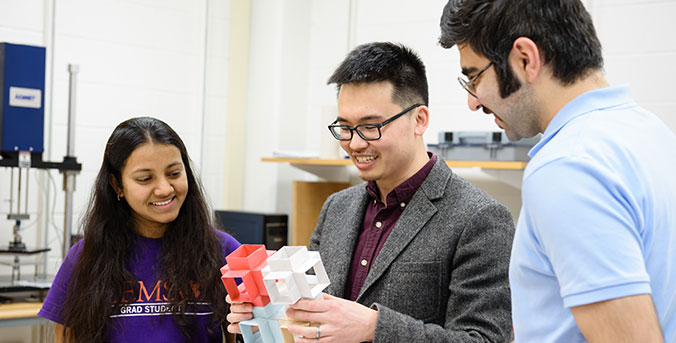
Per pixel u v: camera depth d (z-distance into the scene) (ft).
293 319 3.48
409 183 4.33
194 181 5.24
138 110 10.25
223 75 11.43
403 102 4.17
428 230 4.19
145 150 4.76
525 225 2.60
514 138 2.94
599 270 2.19
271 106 11.32
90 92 9.70
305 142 11.60
